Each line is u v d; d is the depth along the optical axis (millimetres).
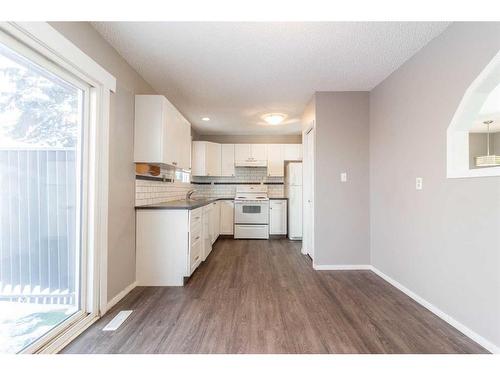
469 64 1842
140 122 2760
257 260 3834
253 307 2295
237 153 5820
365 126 3412
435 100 2189
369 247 3418
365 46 2334
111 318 2082
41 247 1805
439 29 2072
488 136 2252
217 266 3531
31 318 1739
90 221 2070
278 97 3627
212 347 1709
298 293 2613
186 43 2283
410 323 2033
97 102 2102
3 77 1535
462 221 1910
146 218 2816
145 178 3053
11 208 1625
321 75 2938
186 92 3438
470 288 1841
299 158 5820
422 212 2363
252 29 2088
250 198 5660
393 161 2848
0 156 1558
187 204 3125
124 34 2145
